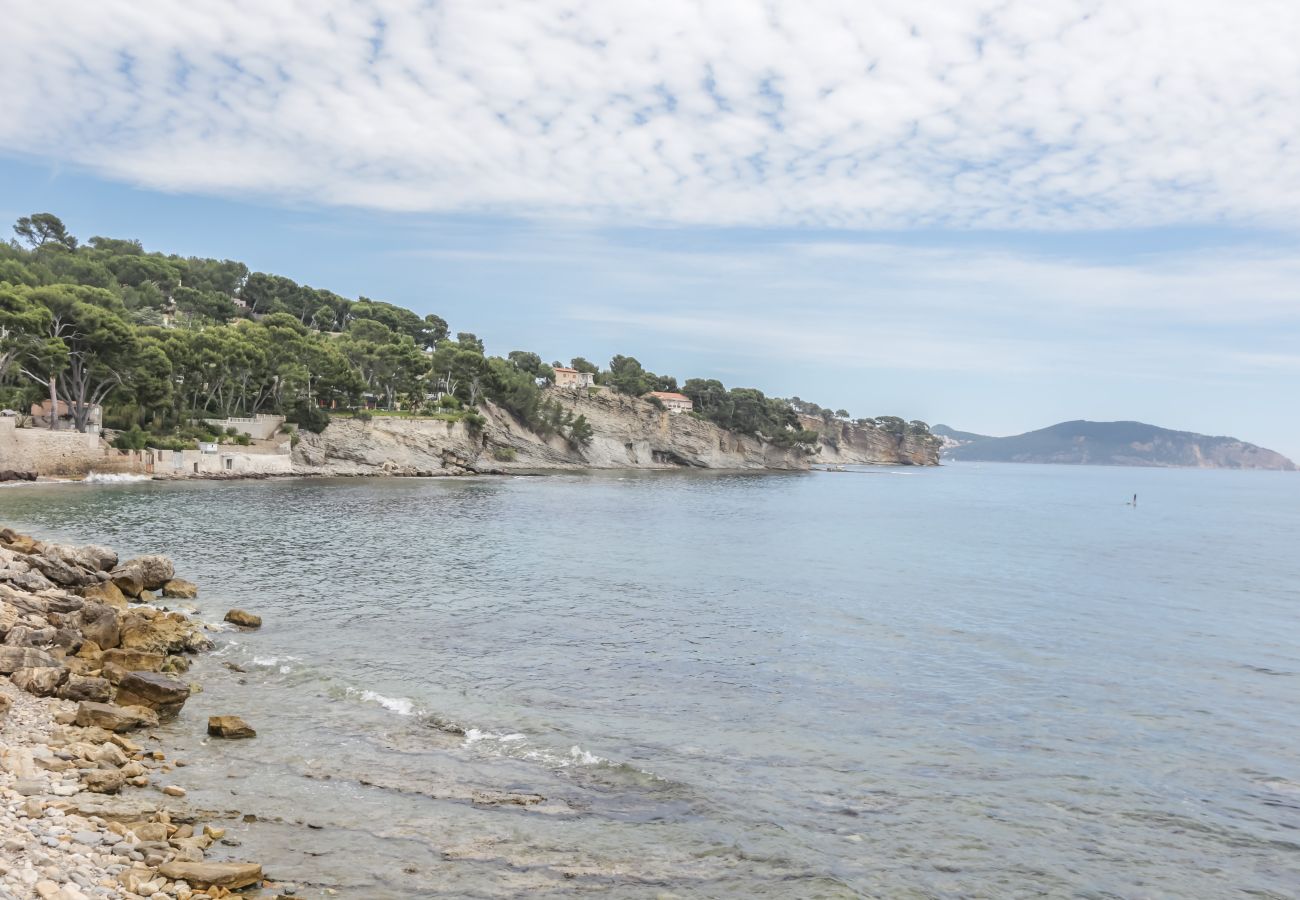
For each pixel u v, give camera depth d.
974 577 58.62
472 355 189.50
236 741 22.03
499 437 196.00
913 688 30.08
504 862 16.30
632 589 48.47
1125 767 23.14
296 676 28.36
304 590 43.81
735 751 23.20
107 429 114.00
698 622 40.09
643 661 32.44
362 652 31.95
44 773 17.83
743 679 30.50
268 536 64.19
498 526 79.75
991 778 22.02
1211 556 76.81
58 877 13.41
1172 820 19.88
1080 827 19.31
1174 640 39.44
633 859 16.73
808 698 28.47
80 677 24.34
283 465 134.25
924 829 18.83
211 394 134.62
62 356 99.31
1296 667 34.66
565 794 19.75
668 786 20.50
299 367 143.62
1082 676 32.47
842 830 18.58
